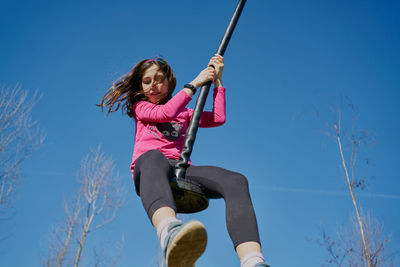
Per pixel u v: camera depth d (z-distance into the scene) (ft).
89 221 35.22
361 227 25.13
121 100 6.20
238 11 6.14
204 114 6.32
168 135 5.62
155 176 4.35
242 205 4.31
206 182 4.80
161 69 6.05
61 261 33.01
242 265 3.82
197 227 3.34
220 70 5.75
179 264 3.68
